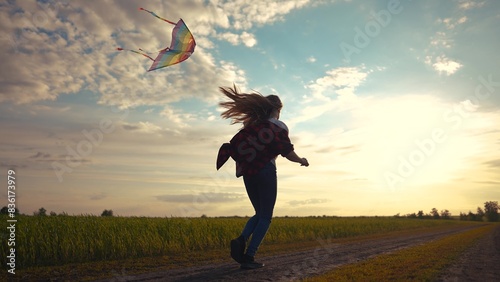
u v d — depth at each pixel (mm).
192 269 4918
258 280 3773
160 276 4340
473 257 6387
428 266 4883
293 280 3756
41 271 4969
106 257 6777
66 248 6262
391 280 3715
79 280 4207
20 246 5727
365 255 6582
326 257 6301
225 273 4277
